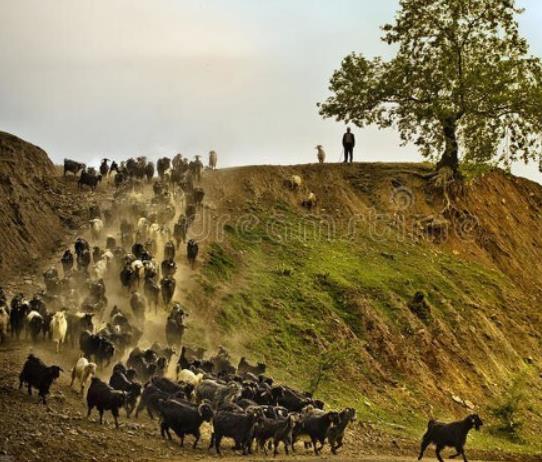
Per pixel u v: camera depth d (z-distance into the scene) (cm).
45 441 2872
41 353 3653
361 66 6831
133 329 3856
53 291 4162
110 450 2920
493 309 5944
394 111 6794
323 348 4703
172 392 3306
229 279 5056
